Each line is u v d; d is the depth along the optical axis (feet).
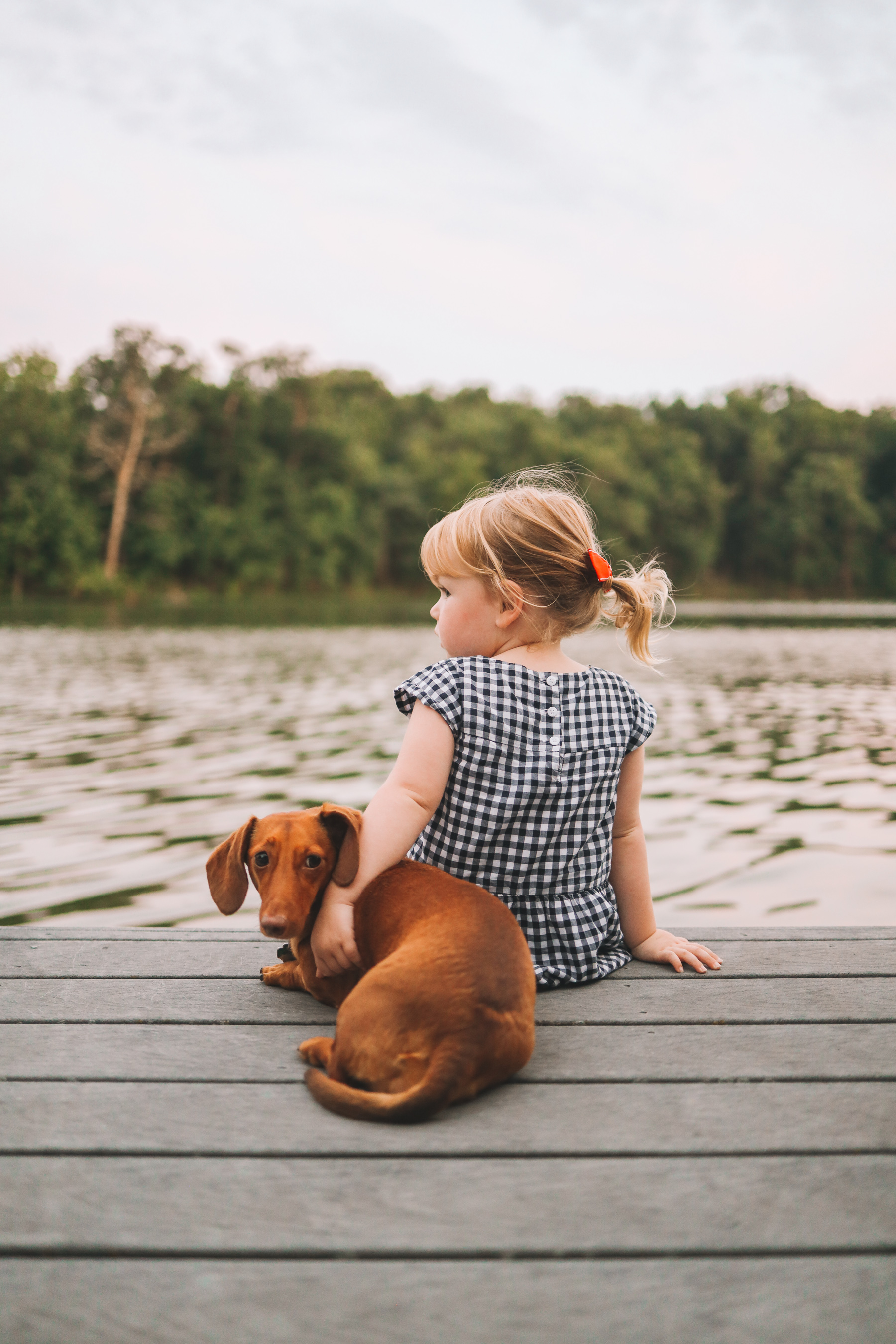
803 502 270.26
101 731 35.53
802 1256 4.14
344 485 207.62
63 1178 4.68
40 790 25.68
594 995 7.07
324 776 27.71
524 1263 4.08
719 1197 4.56
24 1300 3.83
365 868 6.38
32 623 107.24
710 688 53.26
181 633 93.71
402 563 218.38
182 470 186.19
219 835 21.17
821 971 7.55
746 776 28.78
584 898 7.27
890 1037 6.36
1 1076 5.76
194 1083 5.70
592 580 7.14
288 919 6.11
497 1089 5.65
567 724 6.91
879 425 294.46
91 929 8.61
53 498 163.12
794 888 18.07
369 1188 4.61
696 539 255.09
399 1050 5.39
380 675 55.67
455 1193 4.58
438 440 243.19
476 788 6.75
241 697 45.37
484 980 5.41
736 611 188.34
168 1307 3.80
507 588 7.00
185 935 8.48
